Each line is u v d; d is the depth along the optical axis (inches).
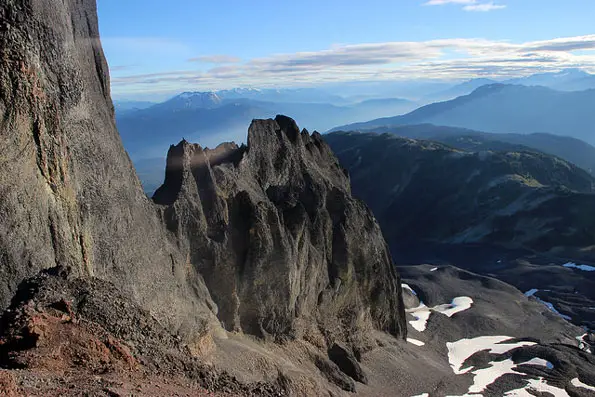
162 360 965.8
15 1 1151.0
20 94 1139.3
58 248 1206.3
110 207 1470.2
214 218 2257.6
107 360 837.8
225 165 2546.8
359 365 2669.8
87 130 1402.6
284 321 2422.5
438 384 2876.5
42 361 757.3
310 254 2696.9
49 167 1210.6
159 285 1696.6
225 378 1031.6
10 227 1072.2
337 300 2896.2
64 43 1304.1
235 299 2213.3
